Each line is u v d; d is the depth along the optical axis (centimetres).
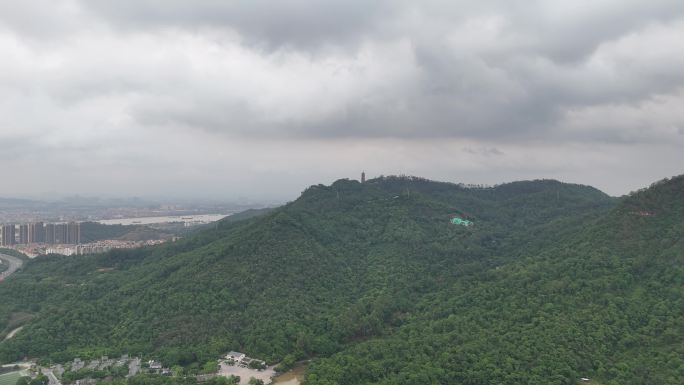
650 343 17338
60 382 18250
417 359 18288
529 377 16450
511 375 16538
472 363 17625
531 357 17438
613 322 18562
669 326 17675
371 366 18000
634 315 18625
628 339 17550
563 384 16112
